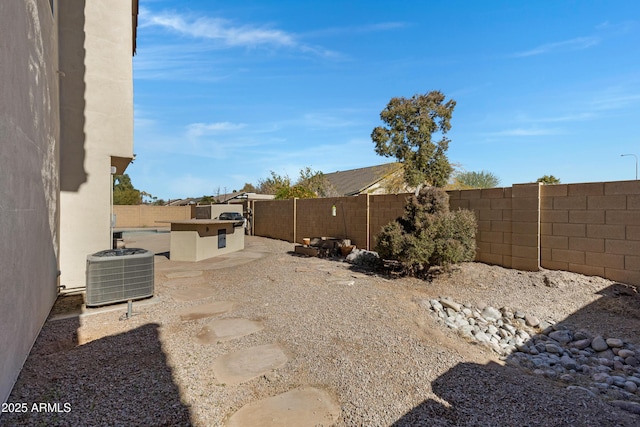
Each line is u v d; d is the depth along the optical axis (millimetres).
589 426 2709
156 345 4168
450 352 4160
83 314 5203
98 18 7266
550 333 5367
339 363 3748
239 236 14602
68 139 6922
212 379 3393
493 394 3178
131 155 7688
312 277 8305
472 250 7965
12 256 2889
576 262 6879
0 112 2570
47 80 4598
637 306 5559
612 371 4281
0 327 2572
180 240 11477
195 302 6172
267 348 4160
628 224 6195
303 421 2748
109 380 3256
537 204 7430
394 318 5312
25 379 3148
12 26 2861
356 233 12750
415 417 2799
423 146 18641
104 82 7336
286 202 17906
